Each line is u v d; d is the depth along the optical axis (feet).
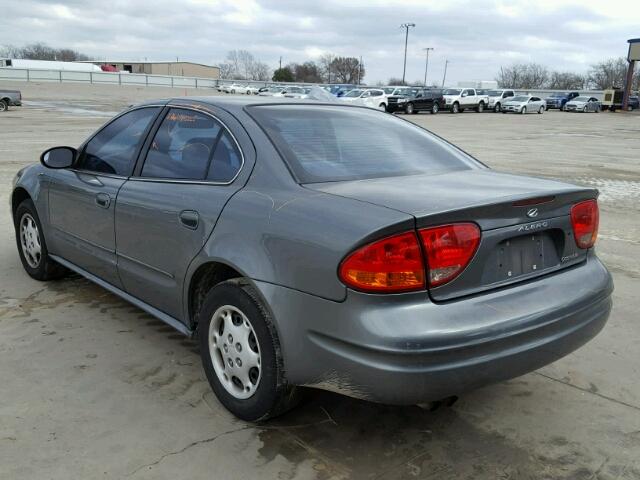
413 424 10.22
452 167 11.48
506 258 8.87
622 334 14.10
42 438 9.50
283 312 8.75
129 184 12.32
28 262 17.02
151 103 13.12
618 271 19.11
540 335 8.71
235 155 10.53
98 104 126.93
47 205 15.30
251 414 9.74
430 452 9.47
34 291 15.99
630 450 9.63
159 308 11.93
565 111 178.19
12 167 37.04
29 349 12.60
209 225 10.04
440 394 8.01
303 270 8.45
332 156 10.49
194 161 11.23
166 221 10.98
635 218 27.50
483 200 8.54
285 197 9.32
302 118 11.35
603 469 9.14
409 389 7.83
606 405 10.98
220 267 10.21
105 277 13.55
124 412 10.34
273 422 10.14
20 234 17.08
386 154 11.16
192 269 10.44
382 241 7.89
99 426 9.89
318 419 10.27
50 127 68.03
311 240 8.40
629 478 8.95
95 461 8.98
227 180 10.41
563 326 9.03
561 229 9.61
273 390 9.21
